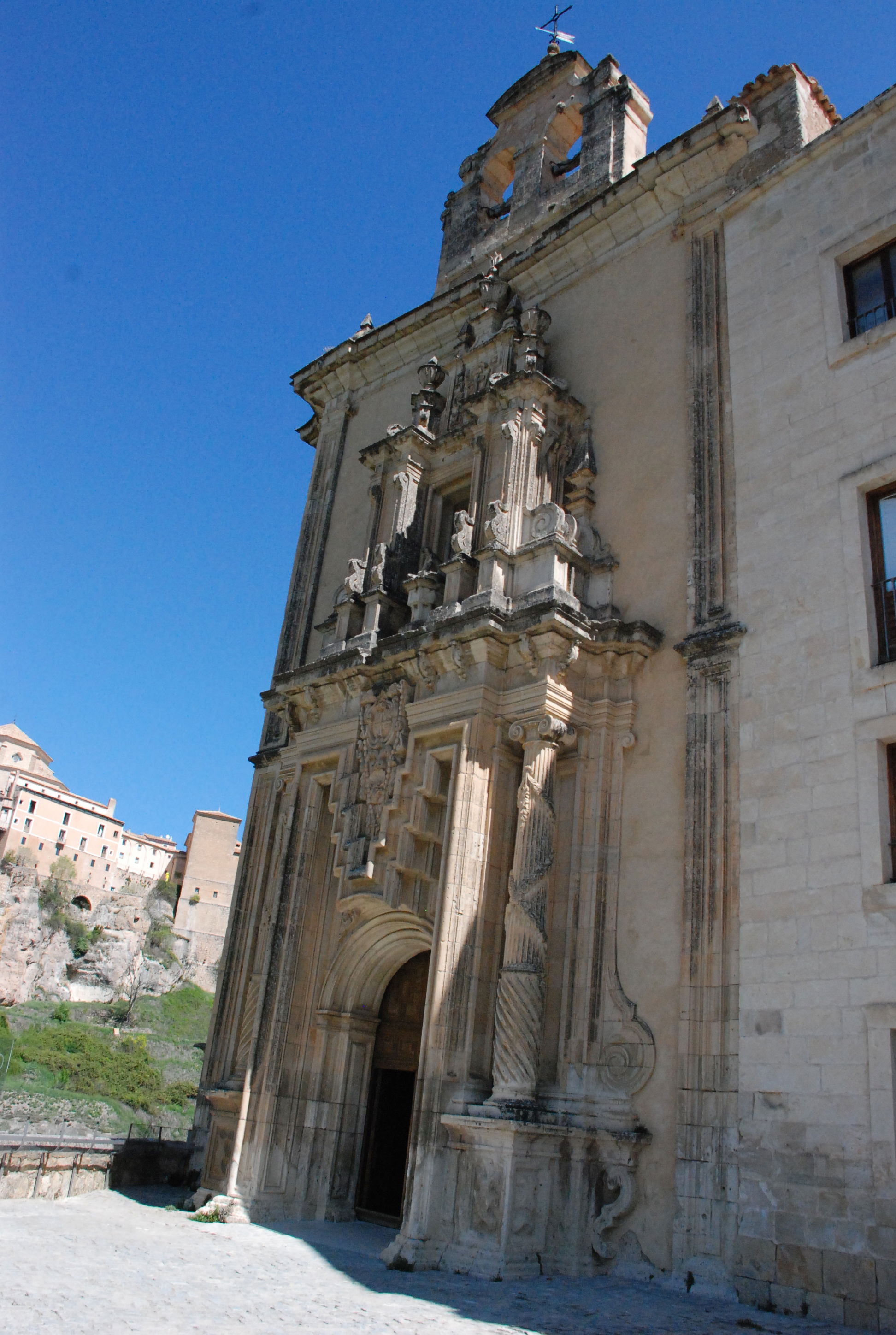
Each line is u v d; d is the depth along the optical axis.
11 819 108.75
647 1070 13.41
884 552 13.51
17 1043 74.50
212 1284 10.59
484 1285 11.59
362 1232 15.73
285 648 24.39
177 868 127.12
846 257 15.35
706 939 13.35
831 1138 11.33
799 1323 10.44
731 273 17.11
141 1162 19.55
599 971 14.39
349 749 18.14
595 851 14.94
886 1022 11.25
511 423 18.14
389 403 25.12
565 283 20.56
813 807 12.85
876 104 15.51
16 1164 16.27
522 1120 12.66
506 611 16.00
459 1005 14.05
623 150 22.69
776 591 14.39
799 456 14.84
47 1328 8.03
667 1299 11.34
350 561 20.86
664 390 17.66
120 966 105.94
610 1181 13.05
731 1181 12.02
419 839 16.34
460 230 26.48
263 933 19.14
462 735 15.59
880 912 11.74
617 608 16.59
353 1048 17.72
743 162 17.83
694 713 14.71
